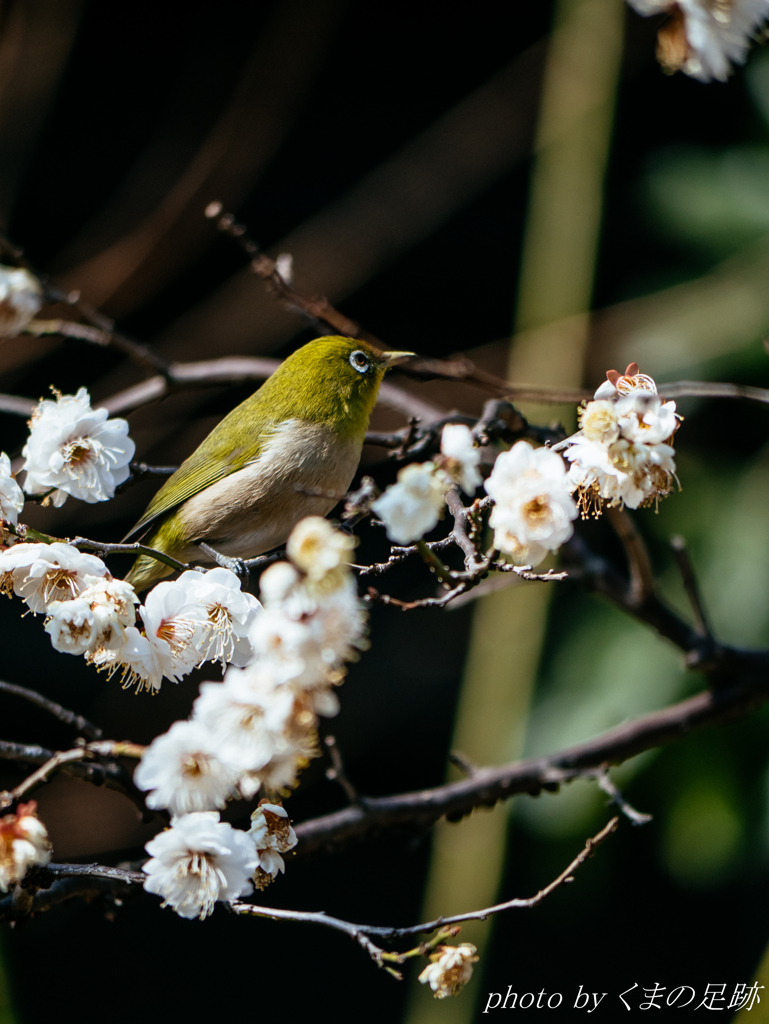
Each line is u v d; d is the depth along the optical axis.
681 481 9.27
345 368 7.39
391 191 12.12
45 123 13.23
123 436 4.98
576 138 10.52
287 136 14.07
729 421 9.91
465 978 4.17
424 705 13.08
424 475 3.41
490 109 12.09
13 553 4.24
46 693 12.48
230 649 4.31
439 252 13.98
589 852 4.52
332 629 3.07
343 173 14.16
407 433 6.47
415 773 13.23
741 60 4.89
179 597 4.26
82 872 4.06
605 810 8.53
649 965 12.71
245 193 11.45
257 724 3.23
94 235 12.70
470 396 10.76
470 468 3.59
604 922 12.95
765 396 6.21
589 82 10.55
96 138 13.59
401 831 6.55
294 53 11.27
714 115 13.16
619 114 13.40
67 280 10.49
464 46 14.12
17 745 5.04
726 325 9.53
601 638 9.08
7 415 13.09
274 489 7.24
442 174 12.12
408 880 13.84
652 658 8.71
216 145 10.65
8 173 10.45
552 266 10.51
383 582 13.45
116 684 12.25
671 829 8.40
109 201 13.62
